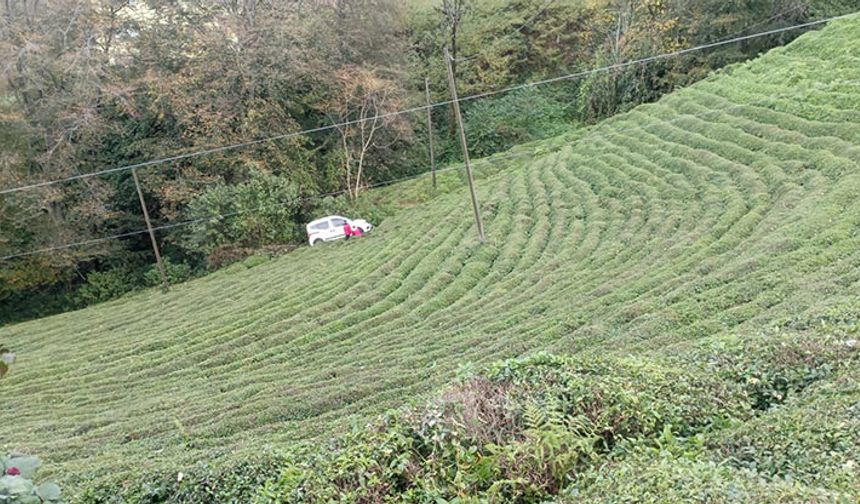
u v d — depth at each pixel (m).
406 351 21.12
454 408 8.66
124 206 41.66
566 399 8.80
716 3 43.59
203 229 38.16
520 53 54.62
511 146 48.47
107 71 39.84
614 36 48.12
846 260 17.91
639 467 7.04
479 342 20.28
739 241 22.84
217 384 21.94
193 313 30.86
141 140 40.81
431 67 52.94
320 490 7.86
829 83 33.38
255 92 41.06
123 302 36.25
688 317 17.20
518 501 7.39
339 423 15.56
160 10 41.94
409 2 57.50
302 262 35.62
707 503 5.78
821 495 5.62
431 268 29.73
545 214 32.56
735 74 40.56
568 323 19.50
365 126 44.53
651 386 9.39
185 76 40.56
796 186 25.33
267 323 27.20
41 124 38.38
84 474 14.47
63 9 39.34
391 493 7.76
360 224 39.00
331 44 43.53
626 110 46.16
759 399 9.65
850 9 44.50
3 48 36.66
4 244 37.31
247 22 42.38
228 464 10.38
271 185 39.00
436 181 44.94
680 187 29.77
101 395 22.72
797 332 11.95
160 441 17.25
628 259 24.73
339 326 25.67
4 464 5.41
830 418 7.53
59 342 30.09
